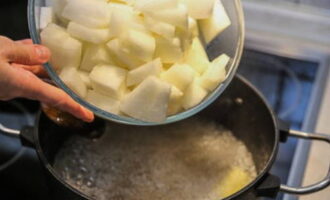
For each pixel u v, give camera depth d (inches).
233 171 28.0
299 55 33.3
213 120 30.2
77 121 26.5
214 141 29.5
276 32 34.0
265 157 27.3
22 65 24.3
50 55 22.2
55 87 23.5
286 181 27.8
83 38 21.9
